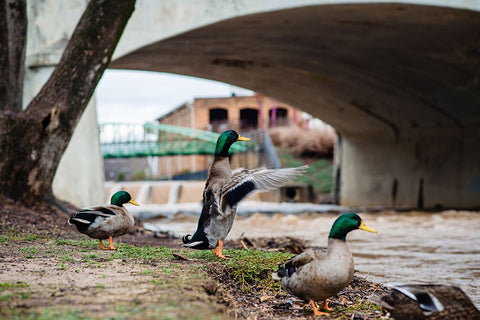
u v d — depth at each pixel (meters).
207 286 5.76
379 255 12.37
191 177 61.47
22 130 12.32
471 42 20.89
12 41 13.35
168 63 26.55
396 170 33.41
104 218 8.00
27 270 6.18
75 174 17.77
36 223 11.16
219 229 6.51
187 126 66.19
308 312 6.08
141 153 48.34
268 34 21.69
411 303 5.01
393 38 21.84
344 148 37.62
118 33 12.59
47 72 17.59
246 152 52.28
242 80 31.55
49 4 17.45
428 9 18.30
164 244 11.43
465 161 29.05
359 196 36.06
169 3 17.86
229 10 18.00
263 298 6.51
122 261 7.08
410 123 31.59
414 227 19.98
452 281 8.94
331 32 21.55
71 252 7.80
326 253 5.58
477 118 27.62
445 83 25.20
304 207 34.31
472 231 18.36
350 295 6.90
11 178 12.25
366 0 17.59
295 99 34.31
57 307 4.46
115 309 4.39
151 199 42.12
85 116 18.08
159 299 4.80
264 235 16.34
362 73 26.80
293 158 52.38
